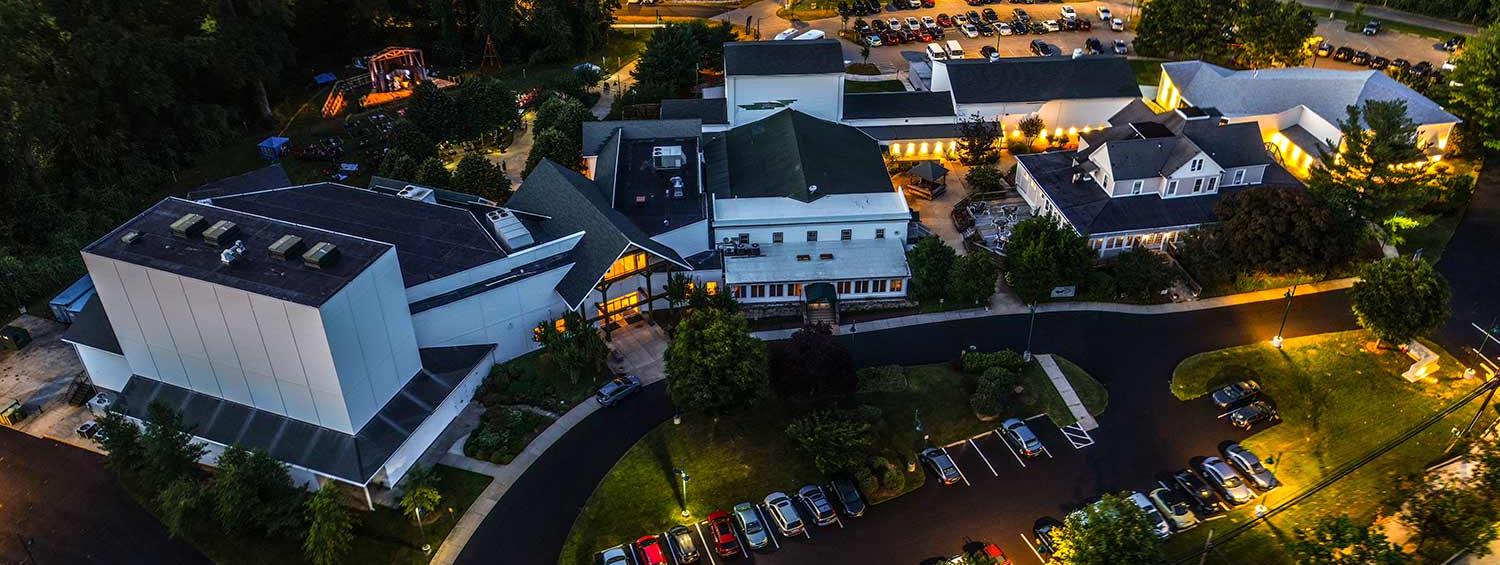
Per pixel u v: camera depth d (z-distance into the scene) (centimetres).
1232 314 8362
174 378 6969
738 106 11269
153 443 6159
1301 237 8144
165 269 6259
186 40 10794
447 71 14375
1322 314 8306
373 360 6538
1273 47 13100
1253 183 9619
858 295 8669
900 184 10619
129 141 10700
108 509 6481
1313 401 7325
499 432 7056
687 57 13262
